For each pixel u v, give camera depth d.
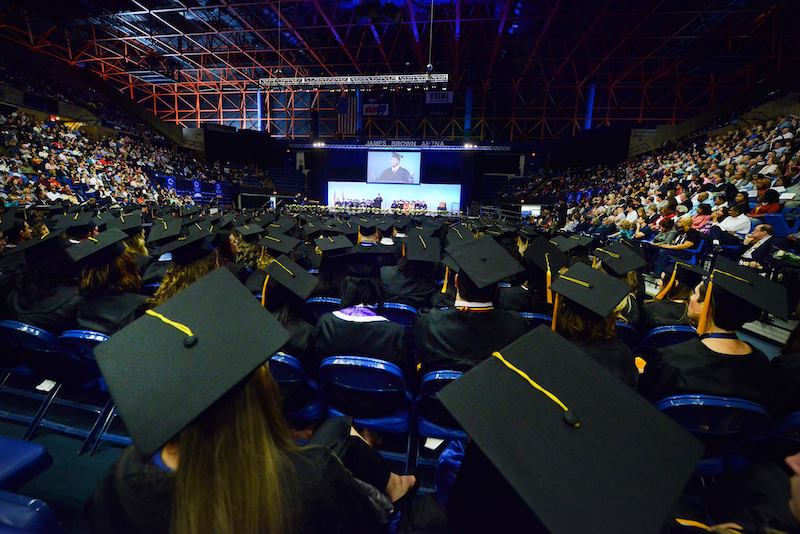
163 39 22.22
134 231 4.50
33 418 2.43
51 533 0.82
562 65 22.44
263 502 0.60
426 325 1.86
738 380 1.46
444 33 21.39
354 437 1.33
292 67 25.36
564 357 0.77
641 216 10.36
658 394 1.59
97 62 26.02
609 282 1.72
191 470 0.60
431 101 23.33
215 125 27.50
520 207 21.23
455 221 16.28
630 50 21.62
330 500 0.69
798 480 0.64
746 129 13.91
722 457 1.65
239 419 0.64
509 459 0.66
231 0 16.95
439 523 1.12
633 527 0.58
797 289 4.61
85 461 2.19
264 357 0.69
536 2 17.19
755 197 8.61
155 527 0.62
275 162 30.23
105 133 22.19
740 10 15.94
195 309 0.79
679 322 2.77
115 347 0.72
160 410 0.63
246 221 8.20
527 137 29.12
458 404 0.74
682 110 25.77
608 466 0.63
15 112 17.31
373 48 23.31
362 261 3.06
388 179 26.91
